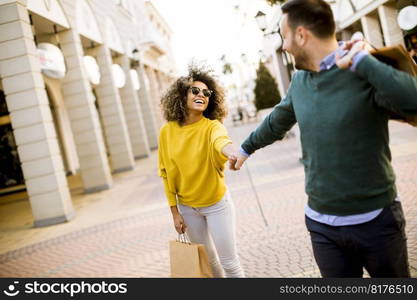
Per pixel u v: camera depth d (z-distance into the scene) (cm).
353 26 1639
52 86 1966
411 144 838
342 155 166
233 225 279
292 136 1516
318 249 183
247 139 220
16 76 866
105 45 1583
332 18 167
